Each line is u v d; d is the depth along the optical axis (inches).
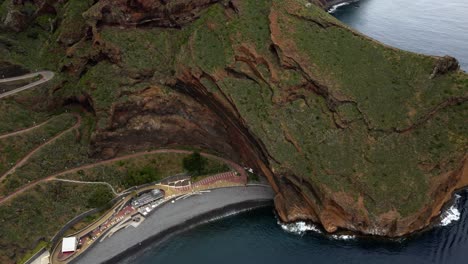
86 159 3998.5
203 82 4020.7
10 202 3403.1
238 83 3993.6
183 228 3595.0
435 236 3336.6
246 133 3892.7
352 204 3358.8
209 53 4133.9
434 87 3656.5
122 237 3472.0
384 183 3395.7
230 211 3754.9
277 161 3595.0
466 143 3476.9
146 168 4001.0
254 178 4040.4
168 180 4030.5
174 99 4170.8
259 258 3270.2
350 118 3614.7
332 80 3725.4
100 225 3565.5
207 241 3476.9
